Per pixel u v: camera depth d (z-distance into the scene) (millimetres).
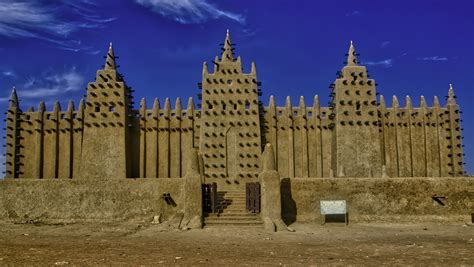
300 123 46500
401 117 46469
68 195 34250
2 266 15320
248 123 44812
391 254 18000
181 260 16516
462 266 15094
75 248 20281
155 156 46188
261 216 30266
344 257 17203
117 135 45031
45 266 15234
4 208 34438
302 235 25328
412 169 45719
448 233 26406
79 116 46969
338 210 30422
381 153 45562
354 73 45250
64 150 46688
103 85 45750
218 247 20422
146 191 33750
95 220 33469
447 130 46406
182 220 29906
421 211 32094
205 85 45406
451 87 47094
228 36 47125
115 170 44469
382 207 32094
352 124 44500
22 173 46625
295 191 32125
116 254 18188
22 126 47281
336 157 44406
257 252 18688
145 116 46938
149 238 24391
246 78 45656
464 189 32438
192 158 30547
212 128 44688
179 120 46719
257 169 44031
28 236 25953
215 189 31234
